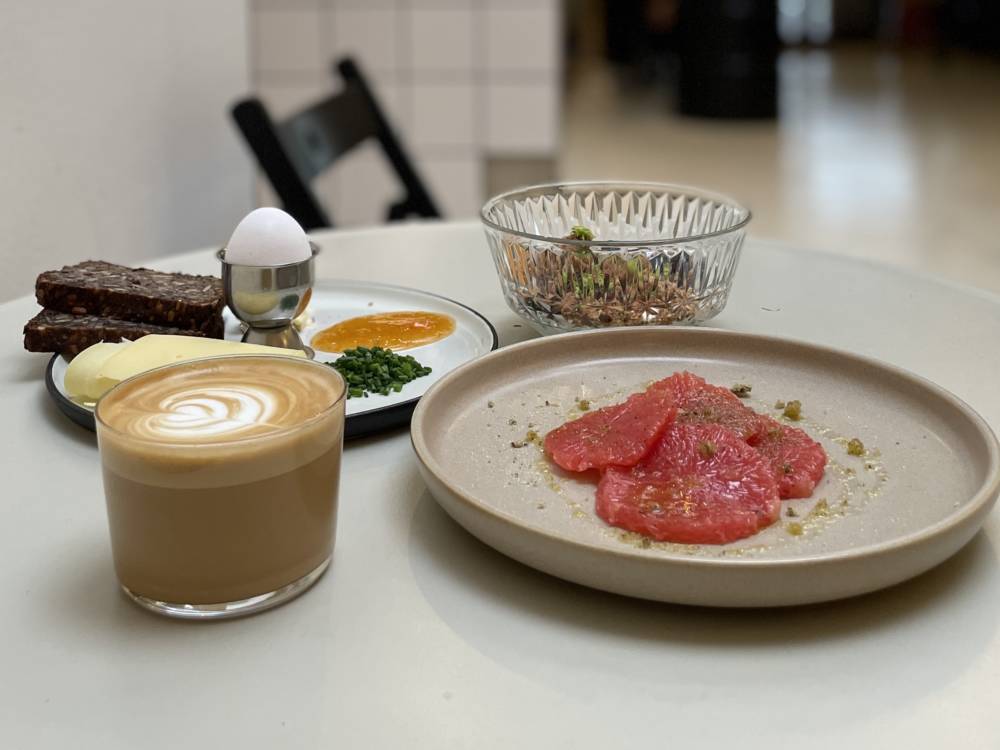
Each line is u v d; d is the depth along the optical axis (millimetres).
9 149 1431
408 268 1290
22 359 991
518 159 3465
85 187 1644
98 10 1639
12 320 1100
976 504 614
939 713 532
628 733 521
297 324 1040
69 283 947
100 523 712
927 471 720
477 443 767
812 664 569
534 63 3355
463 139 3434
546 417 812
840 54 8977
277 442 575
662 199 1137
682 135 5719
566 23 8430
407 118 3418
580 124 6086
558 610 616
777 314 1119
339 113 1722
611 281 948
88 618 608
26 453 805
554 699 545
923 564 595
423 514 722
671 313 972
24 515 719
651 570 570
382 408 807
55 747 511
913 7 8977
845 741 515
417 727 526
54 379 883
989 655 574
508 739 518
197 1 2012
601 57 8500
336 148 1689
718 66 5977
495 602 624
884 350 1017
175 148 1964
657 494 670
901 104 6496
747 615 610
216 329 947
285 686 554
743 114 6031
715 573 562
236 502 576
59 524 709
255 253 903
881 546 572
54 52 1522
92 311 949
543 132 3430
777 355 888
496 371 858
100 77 1664
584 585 611
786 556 622
